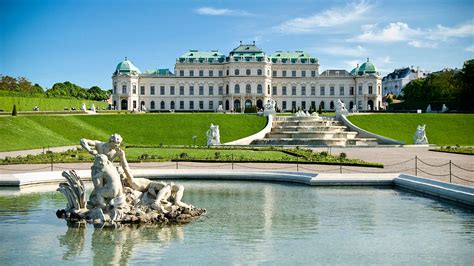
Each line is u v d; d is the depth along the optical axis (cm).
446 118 10756
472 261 1878
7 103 10919
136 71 18712
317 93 18800
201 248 2020
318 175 3784
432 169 4575
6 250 1988
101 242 2097
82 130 9106
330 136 9125
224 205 2919
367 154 6500
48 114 9762
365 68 18738
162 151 6450
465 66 13850
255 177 4003
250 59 18088
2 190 3403
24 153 6425
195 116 10612
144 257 1900
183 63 18712
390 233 2283
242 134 9569
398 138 9550
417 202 3019
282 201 3055
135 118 10300
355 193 3359
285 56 19062
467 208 2808
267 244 2088
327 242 2125
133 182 2562
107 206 2430
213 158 5344
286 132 9288
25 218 2522
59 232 2244
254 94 18075
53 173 3828
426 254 1962
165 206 2533
